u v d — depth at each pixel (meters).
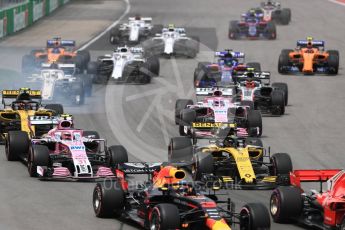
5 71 162.50
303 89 154.50
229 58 141.25
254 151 90.69
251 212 67.00
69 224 73.69
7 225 73.19
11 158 96.50
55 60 153.88
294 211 74.38
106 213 75.06
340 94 150.25
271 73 170.88
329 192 73.06
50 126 100.69
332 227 70.75
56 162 91.19
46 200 81.31
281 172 86.88
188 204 68.44
